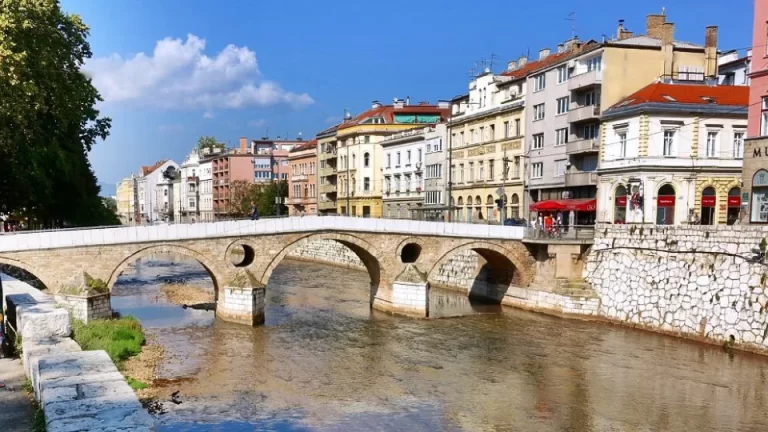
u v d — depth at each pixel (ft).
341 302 155.94
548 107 178.09
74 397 41.06
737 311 101.65
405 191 257.55
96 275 116.47
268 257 131.44
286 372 90.12
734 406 76.23
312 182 338.75
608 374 89.86
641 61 161.07
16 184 142.92
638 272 123.75
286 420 69.77
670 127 145.59
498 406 76.18
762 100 112.47
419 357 99.81
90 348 86.07
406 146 257.34
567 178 168.35
